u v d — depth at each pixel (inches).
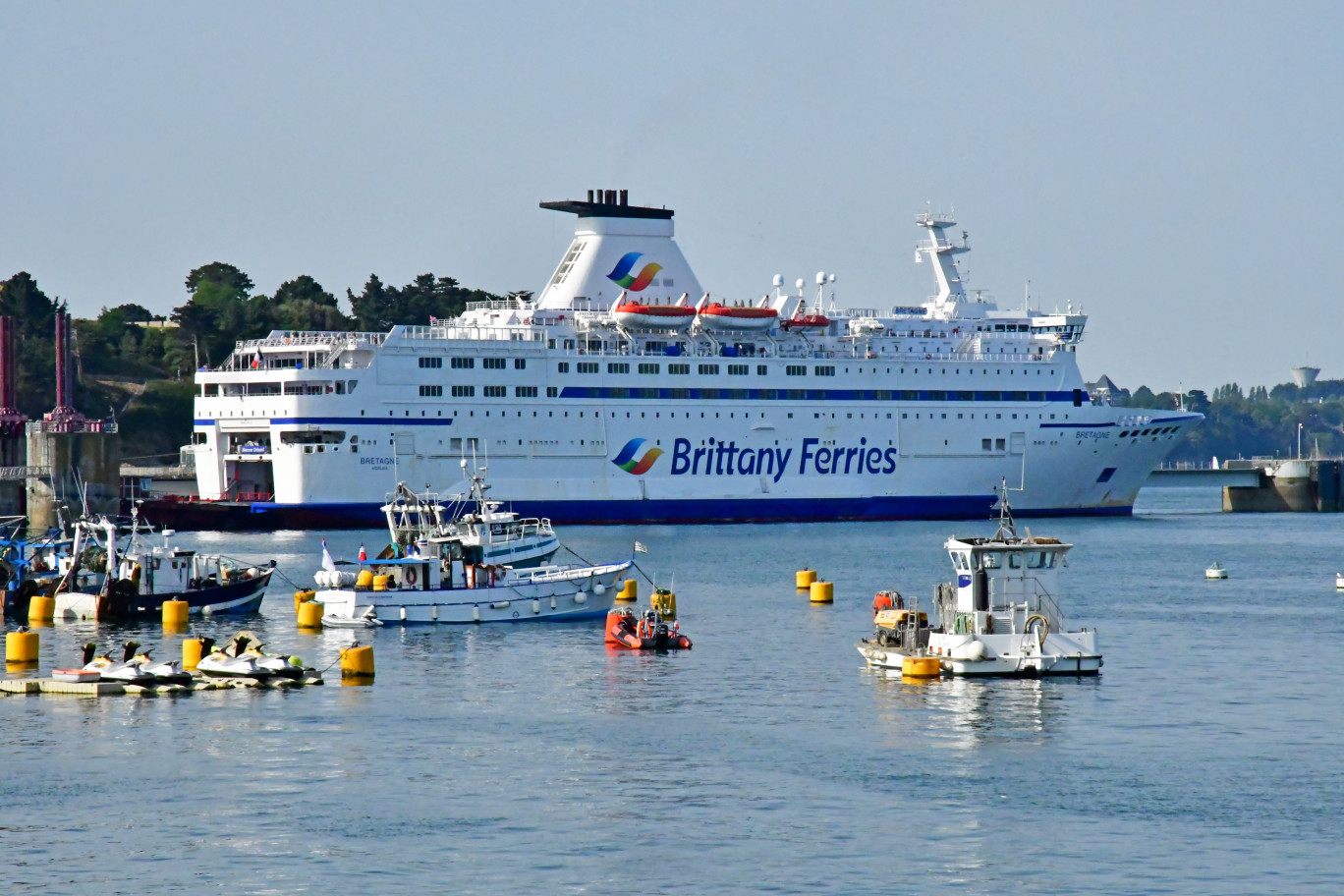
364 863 7052.2
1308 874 6889.8
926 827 7480.3
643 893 6717.5
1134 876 6879.9
